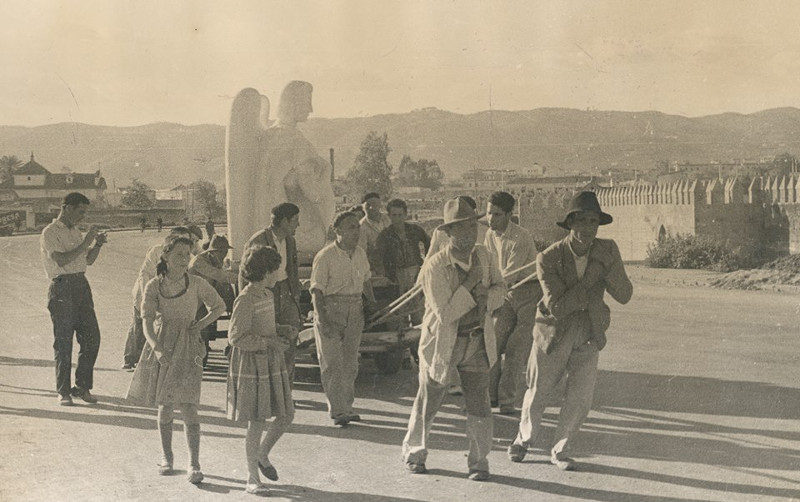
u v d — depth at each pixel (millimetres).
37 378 10047
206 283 6332
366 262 7855
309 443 6980
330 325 7535
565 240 6215
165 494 5715
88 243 8695
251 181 10516
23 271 29062
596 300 6133
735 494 5504
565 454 6168
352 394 7734
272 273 5875
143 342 10547
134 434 7375
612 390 8711
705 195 25594
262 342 5793
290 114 10883
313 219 10945
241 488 5840
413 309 8875
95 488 5840
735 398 8258
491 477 5961
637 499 5418
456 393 8945
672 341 11727
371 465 6328
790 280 19266
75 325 8672
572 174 26797
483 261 6031
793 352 10734
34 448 6879
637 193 27938
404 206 9375
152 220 59531
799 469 6027
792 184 23938
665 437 6930
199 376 6133
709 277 21672
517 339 7855
